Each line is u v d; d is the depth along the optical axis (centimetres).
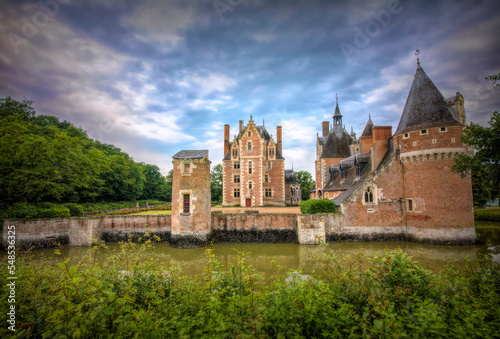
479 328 399
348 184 2980
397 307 471
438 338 376
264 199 4800
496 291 546
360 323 416
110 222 2572
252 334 374
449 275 595
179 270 696
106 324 404
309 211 2411
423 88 2255
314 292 480
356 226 2272
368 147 3259
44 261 752
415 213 2152
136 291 541
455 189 2000
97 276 567
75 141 3062
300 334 413
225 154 4984
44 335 366
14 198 2652
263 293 497
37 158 2589
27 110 3825
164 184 7888
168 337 386
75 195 3938
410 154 2173
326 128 4838
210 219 2394
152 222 2581
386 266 554
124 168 5403
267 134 5353
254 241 2438
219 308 446
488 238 2220
